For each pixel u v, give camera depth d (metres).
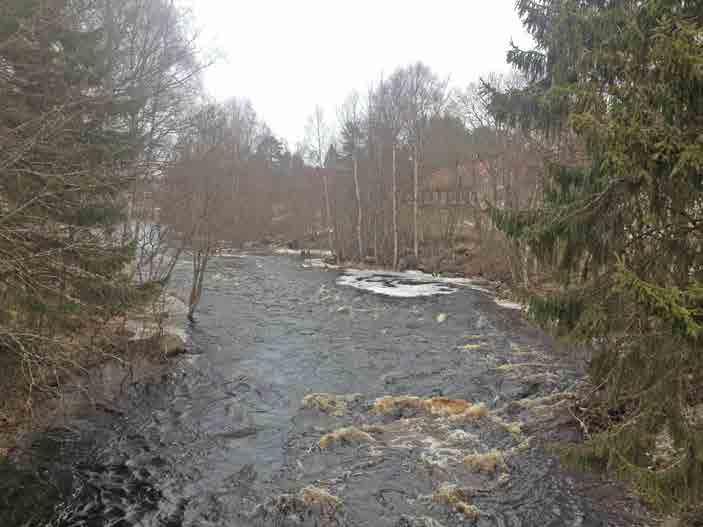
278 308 21.09
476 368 12.74
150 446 8.69
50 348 7.87
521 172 26.17
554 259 6.71
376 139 40.03
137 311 11.92
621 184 5.55
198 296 18.23
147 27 12.38
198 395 11.15
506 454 8.09
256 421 9.79
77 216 8.91
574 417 8.98
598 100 5.30
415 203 36.00
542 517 6.38
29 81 8.05
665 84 4.64
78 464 8.00
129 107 10.23
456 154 35.62
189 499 7.07
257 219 50.38
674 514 5.83
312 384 11.91
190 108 15.02
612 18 6.60
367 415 9.98
